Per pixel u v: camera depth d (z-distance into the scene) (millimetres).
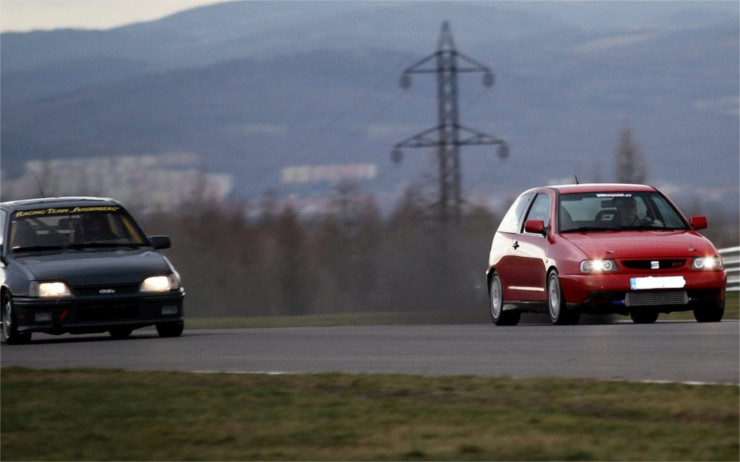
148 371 39594
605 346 43844
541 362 39688
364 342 49875
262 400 32719
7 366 42125
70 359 46688
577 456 24797
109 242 59812
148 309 56188
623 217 60406
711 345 42688
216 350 48250
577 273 56812
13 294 55844
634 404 29969
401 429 28047
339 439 27203
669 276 56531
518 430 27422
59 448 27203
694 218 60500
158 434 28312
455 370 38531
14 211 60281
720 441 25656
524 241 61812
